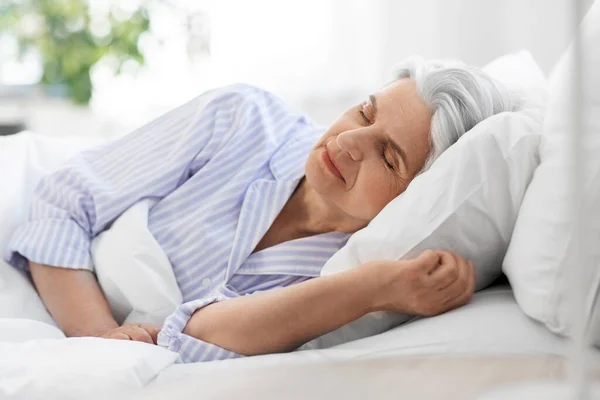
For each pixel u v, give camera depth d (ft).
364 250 3.06
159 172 3.87
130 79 8.52
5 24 8.68
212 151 4.00
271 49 7.77
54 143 4.66
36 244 3.64
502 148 2.86
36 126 8.54
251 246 3.65
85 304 3.53
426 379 2.30
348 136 3.32
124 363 2.47
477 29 7.63
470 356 2.41
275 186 3.77
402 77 3.62
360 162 3.35
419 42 7.70
